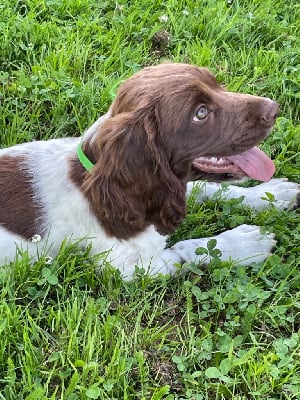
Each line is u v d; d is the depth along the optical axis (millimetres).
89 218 664
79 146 656
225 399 617
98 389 598
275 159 806
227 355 637
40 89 869
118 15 971
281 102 876
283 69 907
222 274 693
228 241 728
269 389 613
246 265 713
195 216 754
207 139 620
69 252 688
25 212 669
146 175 618
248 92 875
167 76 613
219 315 677
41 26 928
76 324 651
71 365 620
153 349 651
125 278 694
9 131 830
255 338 653
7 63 909
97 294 693
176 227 672
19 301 682
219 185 788
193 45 928
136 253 684
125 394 600
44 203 668
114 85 842
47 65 892
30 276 683
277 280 700
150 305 690
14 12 958
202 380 625
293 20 986
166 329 671
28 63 909
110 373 620
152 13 979
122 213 638
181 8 985
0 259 682
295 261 715
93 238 677
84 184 645
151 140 601
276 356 628
